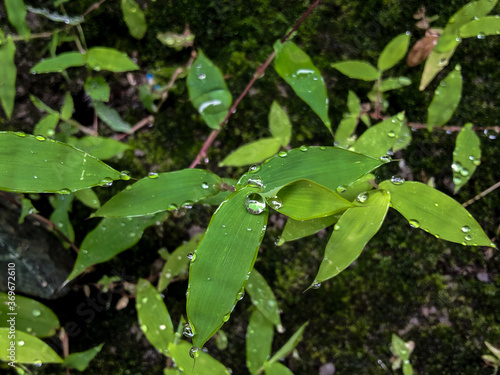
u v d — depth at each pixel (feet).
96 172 0.36
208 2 0.59
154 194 0.39
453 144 0.56
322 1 0.59
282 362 0.53
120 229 0.46
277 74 0.58
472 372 0.52
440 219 0.39
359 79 0.58
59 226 0.51
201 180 0.39
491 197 0.55
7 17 0.57
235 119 0.58
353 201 0.40
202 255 0.32
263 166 0.36
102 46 0.59
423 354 0.53
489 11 0.52
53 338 0.52
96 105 0.55
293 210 0.34
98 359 0.53
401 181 0.40
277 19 0.59
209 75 0.50
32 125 0.57
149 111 0.58
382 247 0.55
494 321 0.53
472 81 0.57
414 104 0.57
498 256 0.54
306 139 0.57
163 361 0.54
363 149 0.47
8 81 0.51
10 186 0.34
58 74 0.57
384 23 0.58
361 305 0.54
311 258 0.55
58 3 0.57
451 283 0.54
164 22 0.59
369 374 0.53
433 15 0.58
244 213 0.33
